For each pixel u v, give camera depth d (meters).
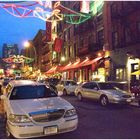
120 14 27.11
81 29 40.19
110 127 10.15
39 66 87.94
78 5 40.72
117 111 14.71
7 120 8.34
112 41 30.41
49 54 70.06
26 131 7.55
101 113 13.93
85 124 10.76
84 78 39.44
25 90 9.55
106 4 31.34
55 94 9.75
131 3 25.36
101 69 32.56
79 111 14.69
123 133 9.12
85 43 39.56
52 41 63.75
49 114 7.79
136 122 11.22
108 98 16.48
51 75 56.09
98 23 34.38
